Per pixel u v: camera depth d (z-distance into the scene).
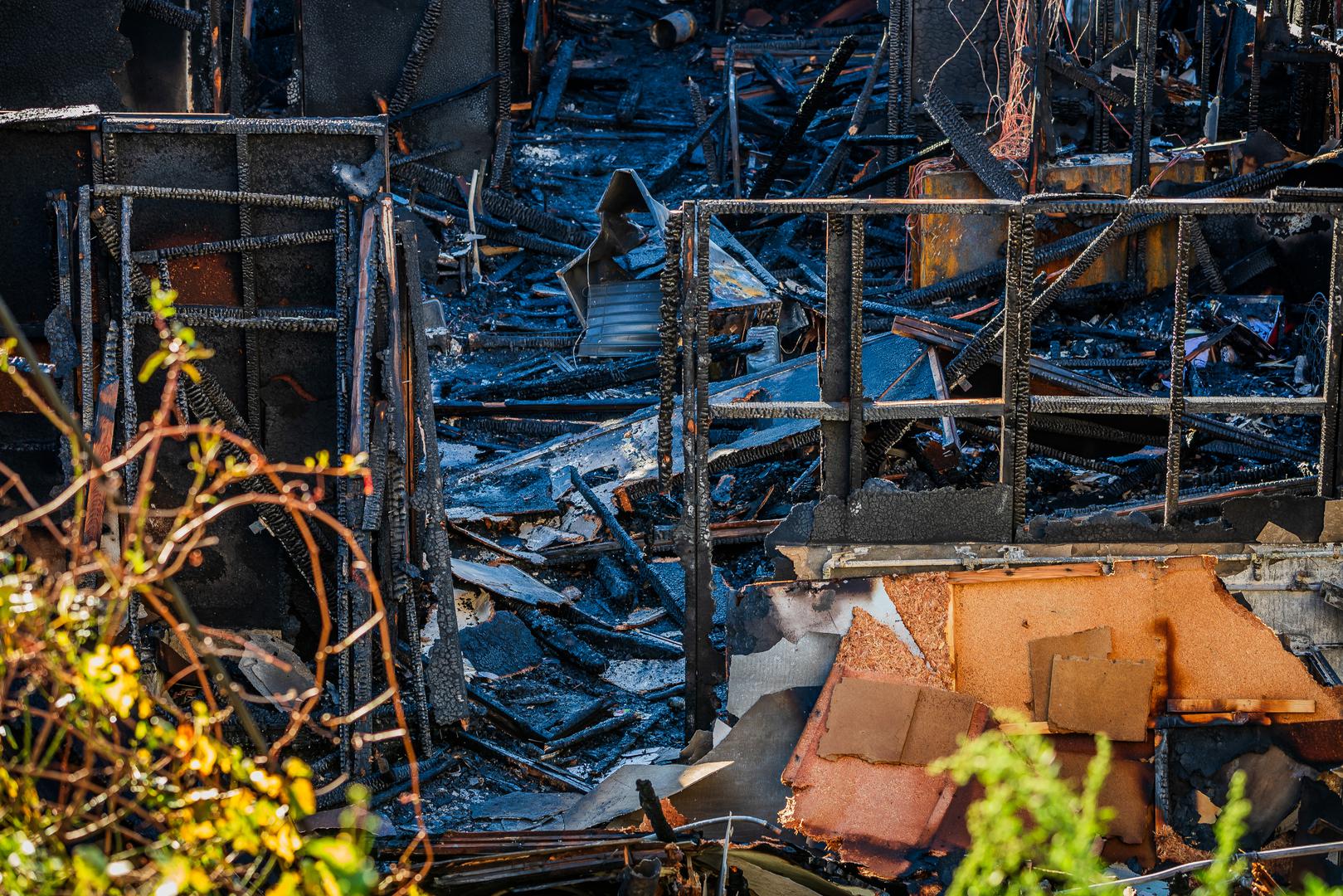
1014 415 14.71
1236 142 34.47
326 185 17.36
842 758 14.45
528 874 12.83
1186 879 14.05
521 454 26.02
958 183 35.78
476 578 21.56
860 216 14.49
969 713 14.39
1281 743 14.38
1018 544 14.85
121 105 30.78
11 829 8.57
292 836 8.84
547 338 34.97
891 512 14.79
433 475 17.50
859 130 42.28
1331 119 37.06
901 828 14.22
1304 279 33.22
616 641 20.92
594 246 30.89
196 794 8.74
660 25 54.12
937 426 24.17
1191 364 31.39
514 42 49.66
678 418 26.62
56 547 17.00
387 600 17.33
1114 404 14.87
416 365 17.58
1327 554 14.65
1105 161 35.34
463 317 37.62
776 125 47.50
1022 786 12.33
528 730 18.17
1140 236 34.25
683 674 20.05
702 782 14.57
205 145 17.09
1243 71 35.06
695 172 46.62
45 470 17.31
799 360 27.66
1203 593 14.62
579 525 23.81
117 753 8.95
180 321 17.11
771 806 14.55
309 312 17.50
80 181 17.09
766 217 41.84
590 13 56.44
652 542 23.42
